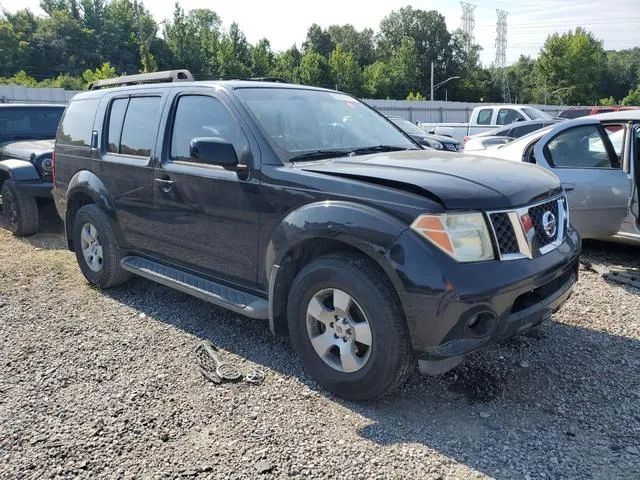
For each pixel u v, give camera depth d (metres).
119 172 4.68
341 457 2.73
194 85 4.20
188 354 3.88
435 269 2.76
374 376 3.01
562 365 3.61
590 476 2.56
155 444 2.85
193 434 2.93
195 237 4.05
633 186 5.30
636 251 6.19
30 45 71.81
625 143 5.43
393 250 2.85
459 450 2.77
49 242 7.30
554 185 3.47
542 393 3.29
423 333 2.83
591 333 4.07
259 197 3.51
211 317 4.54
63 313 4.70
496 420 3.03
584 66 83.06
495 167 3.43
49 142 8.05
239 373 3.55
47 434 2.94
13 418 3.10
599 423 2.97
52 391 3.39
